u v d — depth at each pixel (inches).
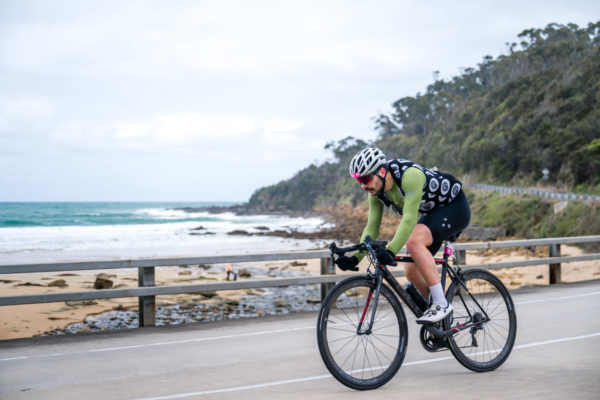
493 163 2945.4
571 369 178.9
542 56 4995.1
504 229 1903.3
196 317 497.4
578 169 2197.3
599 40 4527.6
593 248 1352.1
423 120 6058.1
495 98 4202.8
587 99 2785.4
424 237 164.1
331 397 152.6
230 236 2571.4
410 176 158.1
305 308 554.3
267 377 180.4
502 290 186.9
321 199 6835.6
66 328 461.1
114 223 3619.6
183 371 193.0
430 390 157.0
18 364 208.7
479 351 186.5
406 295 167.5
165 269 1018.1
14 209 6520.7
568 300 358.9
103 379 183.2
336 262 159.0
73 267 276.8
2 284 773.9
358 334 163.5
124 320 500.4
